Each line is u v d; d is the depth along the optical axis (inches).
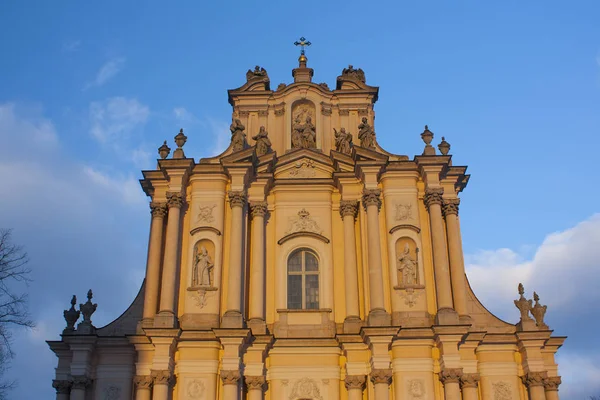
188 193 1519.4
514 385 1364.4
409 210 1486.2
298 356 1374.3
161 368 1304.1
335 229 1514.5
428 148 1539.1
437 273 1413.6
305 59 1763.0
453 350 1322.6
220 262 1443.2
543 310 1421.0
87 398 1349.7
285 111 1654.8
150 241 1467.8
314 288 1472.7
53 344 1381.6
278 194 1545.3
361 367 1346.0
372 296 1390.3
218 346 1343.5
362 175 1504.7
